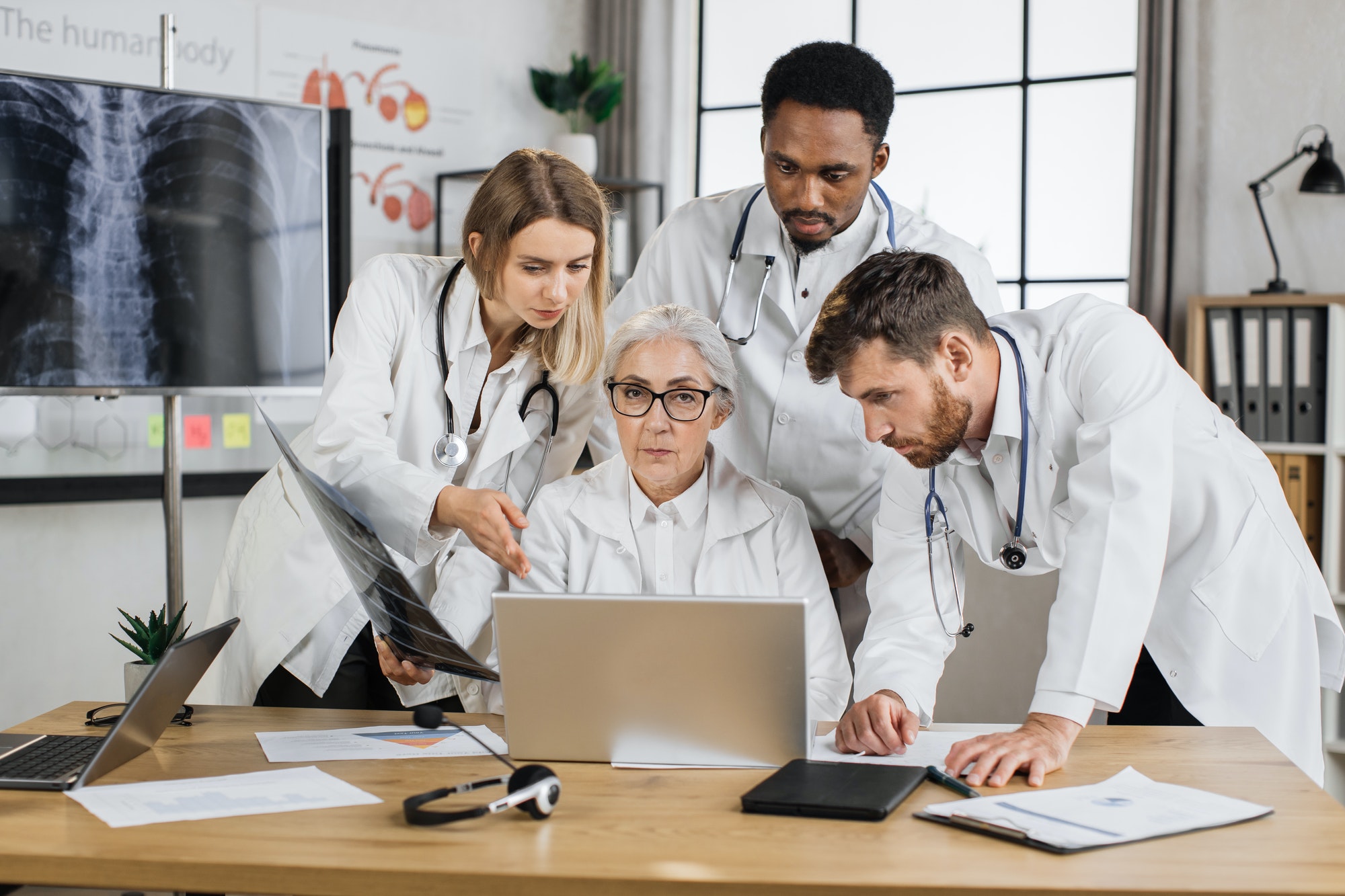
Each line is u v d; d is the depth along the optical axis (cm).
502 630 133
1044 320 159
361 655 198
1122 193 399
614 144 454
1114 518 139
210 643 149
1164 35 364
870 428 143
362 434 171
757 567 172
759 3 455
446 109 412
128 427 337
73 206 284
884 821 117
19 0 314
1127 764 135
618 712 134
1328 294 324
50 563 331
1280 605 162
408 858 108
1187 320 356
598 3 461
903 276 139
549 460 197
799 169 176
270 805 122
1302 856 107
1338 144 357
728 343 200
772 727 132
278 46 366
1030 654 240
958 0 421
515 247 166
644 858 108
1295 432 325
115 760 134
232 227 306
